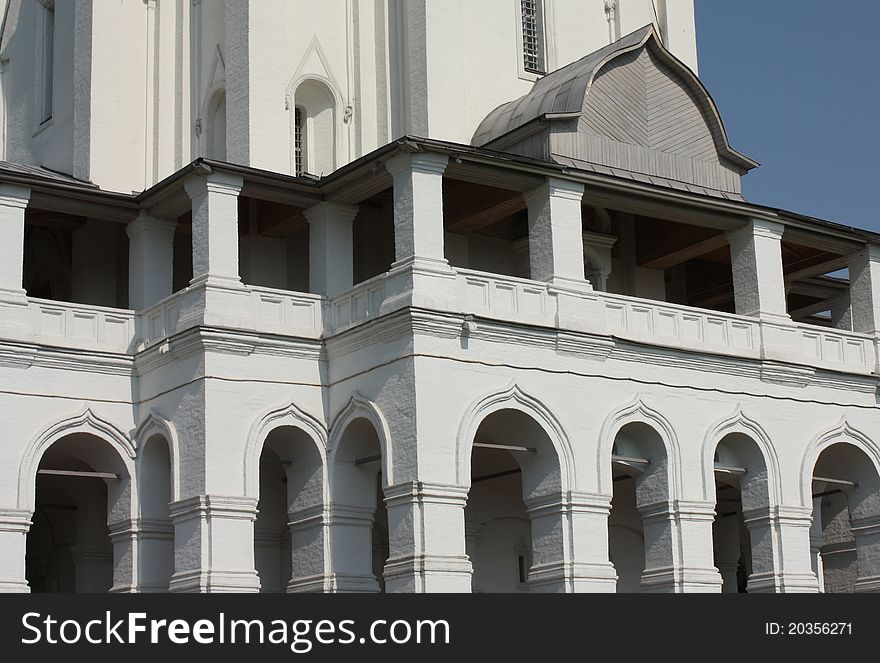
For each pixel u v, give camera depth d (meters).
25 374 40.41
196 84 49.69
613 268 48.50
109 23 49.69
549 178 41.38
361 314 40.25
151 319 42.19
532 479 40.44
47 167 52.72
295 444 41.06
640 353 41.97
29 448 40.03
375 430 40.19
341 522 40.12
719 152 47.03
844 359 46.66
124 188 49.38
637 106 45.62
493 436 41.78
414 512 37.44
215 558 38.53
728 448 44.53
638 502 42.44
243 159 45.88
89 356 41.34
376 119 48.62
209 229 40.25
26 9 55.78
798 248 48.78
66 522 47.03
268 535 44.62
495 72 49.38
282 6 47.03
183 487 39.56
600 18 52.81
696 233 47.00
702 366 43.12
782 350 44.81
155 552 41.19
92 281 46.09
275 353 40.34
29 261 48.72
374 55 49.06
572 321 40.72
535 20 51.25
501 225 47.03
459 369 38.69
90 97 49.00
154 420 41.00
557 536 39.75
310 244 42.41
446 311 38.47
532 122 43.75
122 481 41.59
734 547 52.66
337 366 40.69
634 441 42.62
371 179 40.84
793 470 44.44
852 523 47.19
